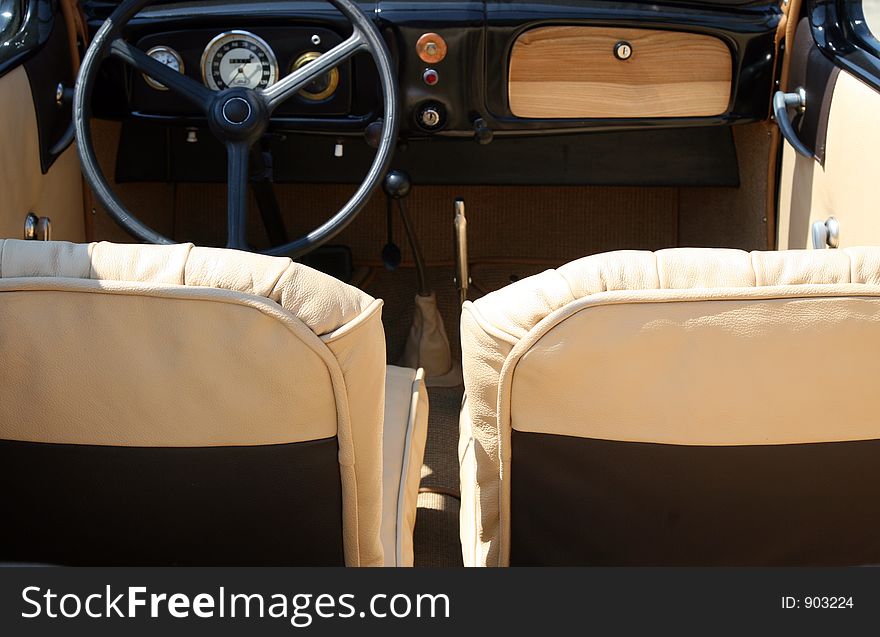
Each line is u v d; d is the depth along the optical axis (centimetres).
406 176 190
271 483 90
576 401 85
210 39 189
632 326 80
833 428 85
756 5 194
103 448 87
